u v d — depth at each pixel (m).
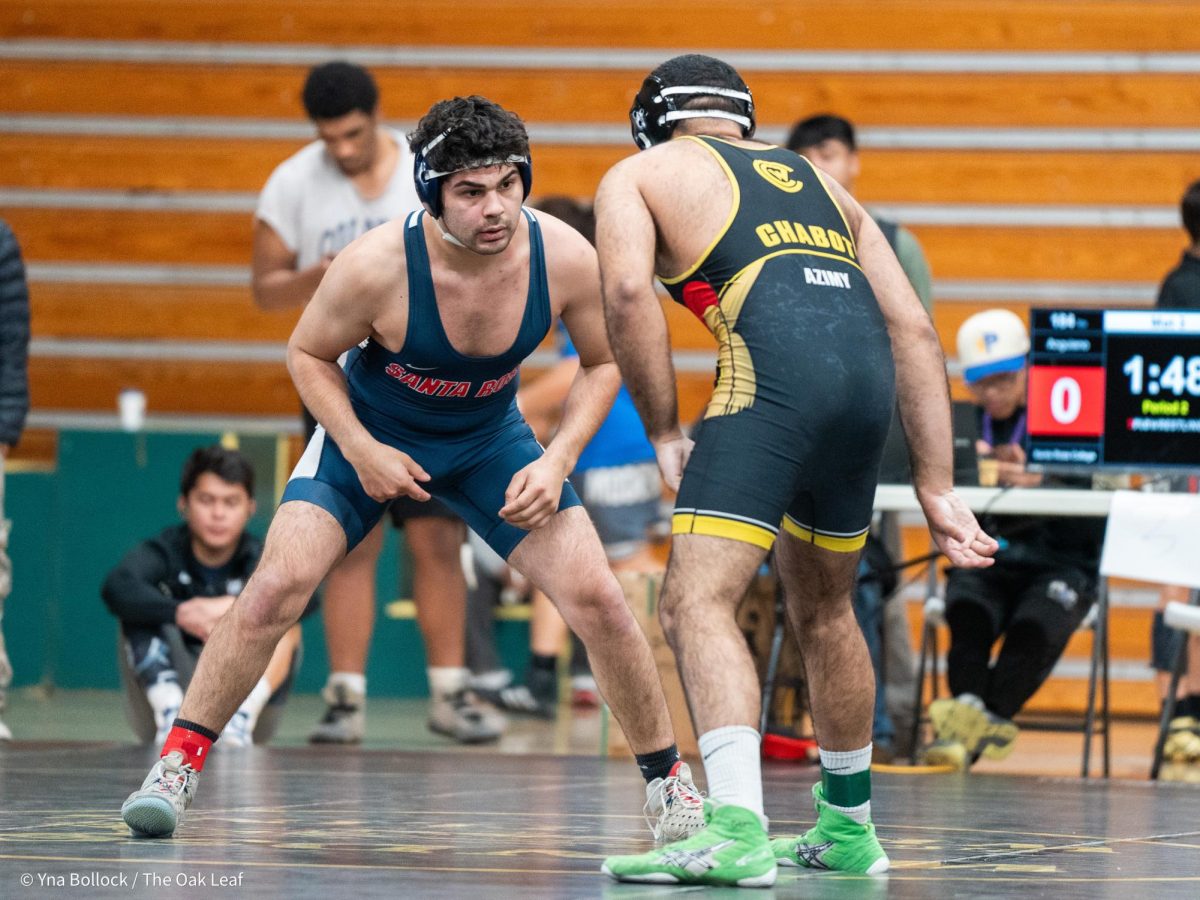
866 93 21.62
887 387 6.21
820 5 21.66
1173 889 6.01
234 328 22.02
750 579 6.01
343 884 5.72
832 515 6.25
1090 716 12.23
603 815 8.40
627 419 17.50
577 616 7.29
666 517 19.31
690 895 5.61
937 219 21.55
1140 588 19.84
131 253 22.14
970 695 12.60
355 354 7.48
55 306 22.09
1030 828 8.21
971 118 21.55
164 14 22.19
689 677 5.91
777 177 6.42
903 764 12.93
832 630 6.46
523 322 7.22
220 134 22.19
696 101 6.65
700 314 6.27
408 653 19.30
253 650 7.20
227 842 6.95
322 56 22.09
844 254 6.38
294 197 14.40
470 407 7.42
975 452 12.93
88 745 12.64
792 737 12.95
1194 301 13.90
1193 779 12.69
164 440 19.05
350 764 11.48
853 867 6.43
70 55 22.25
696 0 21.78
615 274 6.11
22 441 21.94
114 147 22.19
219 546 13.57
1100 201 21.38
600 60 21.91
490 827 7.76
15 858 6.30
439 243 7.04
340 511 7.31
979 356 13.61
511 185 6.71
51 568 19.11
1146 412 12.17
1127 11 21.36
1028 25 21.47
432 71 22.02
